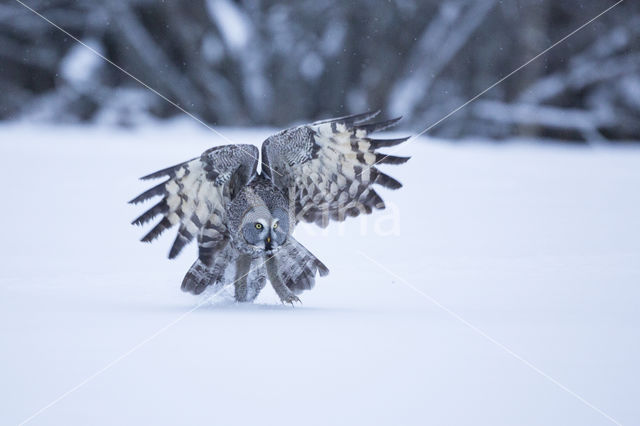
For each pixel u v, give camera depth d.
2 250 12.95
